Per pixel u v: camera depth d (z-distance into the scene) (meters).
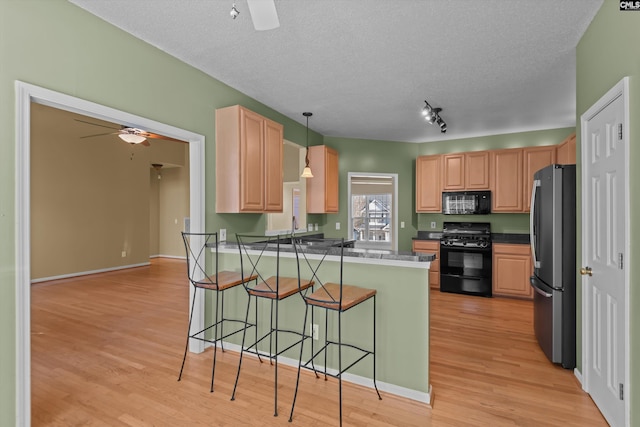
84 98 2.07
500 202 4.88
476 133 5.15
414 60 2.74
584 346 2.26
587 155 2.24
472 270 4.86
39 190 5.63
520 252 4.59
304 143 4.72
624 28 1.71
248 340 2.84
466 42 2.45
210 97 3.04
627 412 1.68
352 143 5.50
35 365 2.61
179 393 2.22
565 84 3.22
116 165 6.80
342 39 2.42
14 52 1.74
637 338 1.63
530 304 4.36
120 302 4.40
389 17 2.14
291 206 7.19
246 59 2.74
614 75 1.82
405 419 1.96
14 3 1.75
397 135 5.30
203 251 2.97
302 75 3.04
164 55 2.60
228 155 3.03
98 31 2.15
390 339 2.26
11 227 1.72
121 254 6.88
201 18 2.17
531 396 2.20
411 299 2.20
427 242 5.21
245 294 2.86
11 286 1.71
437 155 5.33
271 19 1.43
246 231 3.57
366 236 9.46
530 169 4.68
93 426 1.88
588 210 2.22
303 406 2.09
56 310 4.05
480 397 2.19
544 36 2.35
